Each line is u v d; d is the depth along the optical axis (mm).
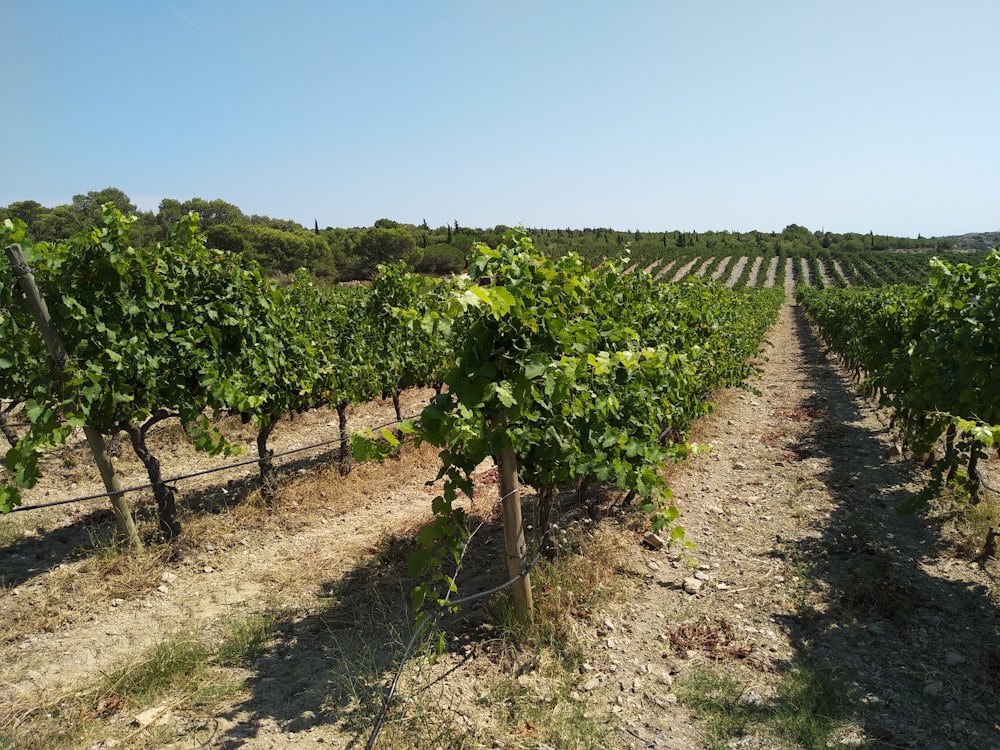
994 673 3373
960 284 5848
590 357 3414
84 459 7723
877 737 2928
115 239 4844
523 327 3346
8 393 6219
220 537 5547
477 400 3137
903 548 4945
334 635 3953
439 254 59531
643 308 6613
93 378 4516
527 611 3773
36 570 4961
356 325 9352
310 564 5098
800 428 9156
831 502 5953
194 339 5355
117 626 4188
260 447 6301
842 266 71375
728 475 7027
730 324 10992
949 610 4023
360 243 56844
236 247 49125
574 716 3113
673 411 6094
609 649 3717
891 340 9258
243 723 3137
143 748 2957
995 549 4664
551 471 4164
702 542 5227
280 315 6914
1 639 3992
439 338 8875
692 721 3098
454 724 3047
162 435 8688
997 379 4734
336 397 7230
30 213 53344
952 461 4809
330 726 3098
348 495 6648
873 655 3594
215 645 3908
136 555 5043
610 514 5758
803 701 3170
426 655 3574
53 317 4613
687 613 4121
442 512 3475
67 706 3309
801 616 4004
